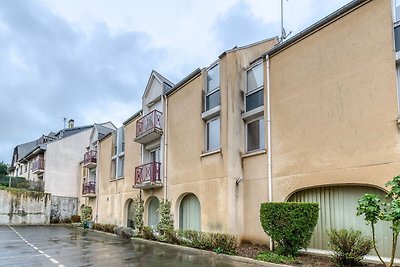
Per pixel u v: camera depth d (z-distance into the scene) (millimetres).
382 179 7938
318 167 9477
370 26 8766
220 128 12234
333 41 9672
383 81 8273
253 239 11219
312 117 9891
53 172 31578
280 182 10578
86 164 26547
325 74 9742
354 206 8750
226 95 12172
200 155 13117
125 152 20281
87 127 41531
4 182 29891
